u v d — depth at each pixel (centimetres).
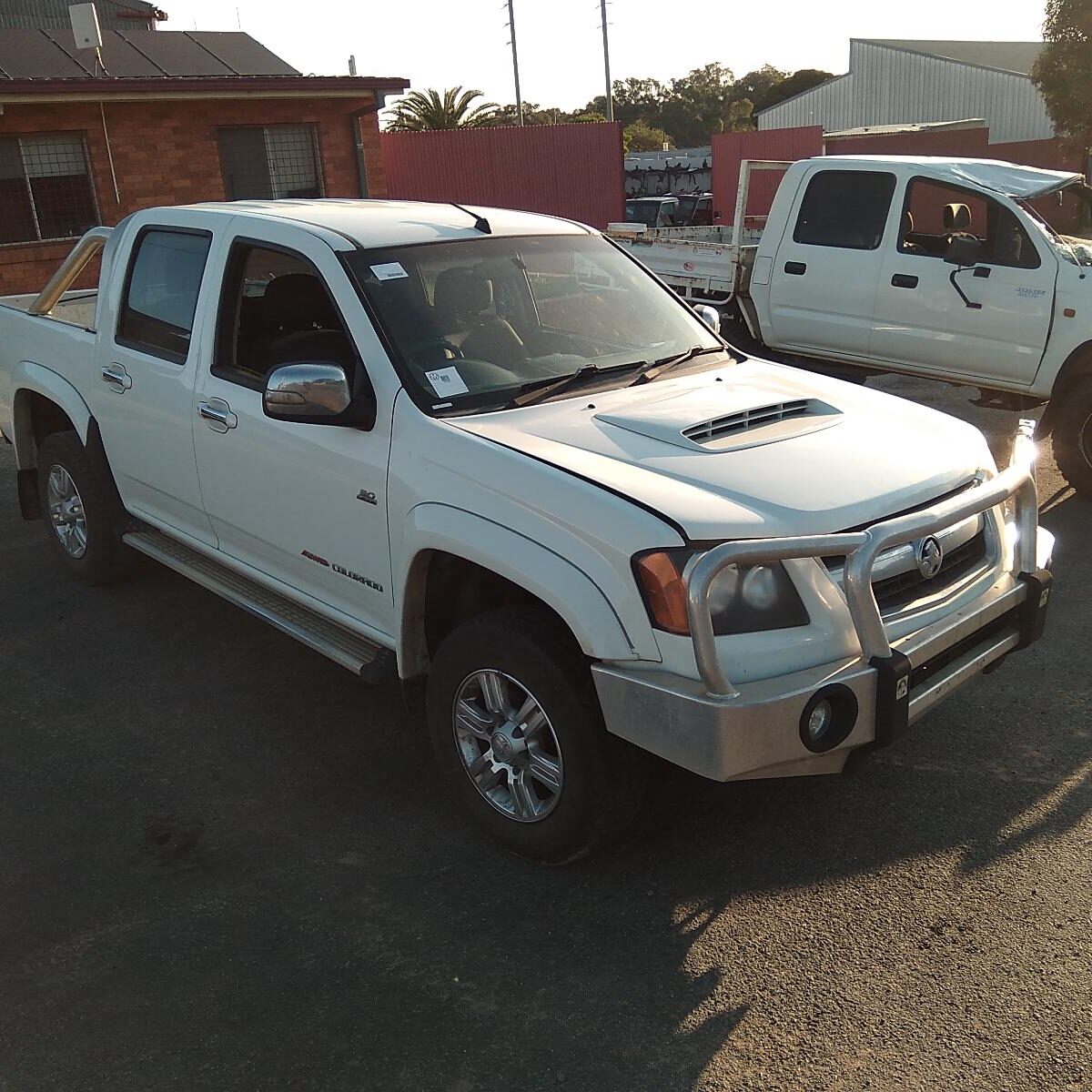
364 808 376
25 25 2331
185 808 379
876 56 4228
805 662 292
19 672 491
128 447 501
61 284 600
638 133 8656
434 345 373
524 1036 271
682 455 325
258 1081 259
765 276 869
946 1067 256
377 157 1877
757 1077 256
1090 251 708
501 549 312
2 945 310
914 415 379
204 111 1681
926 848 341
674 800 373
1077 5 2348
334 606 403
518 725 329
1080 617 508
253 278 423
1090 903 312
